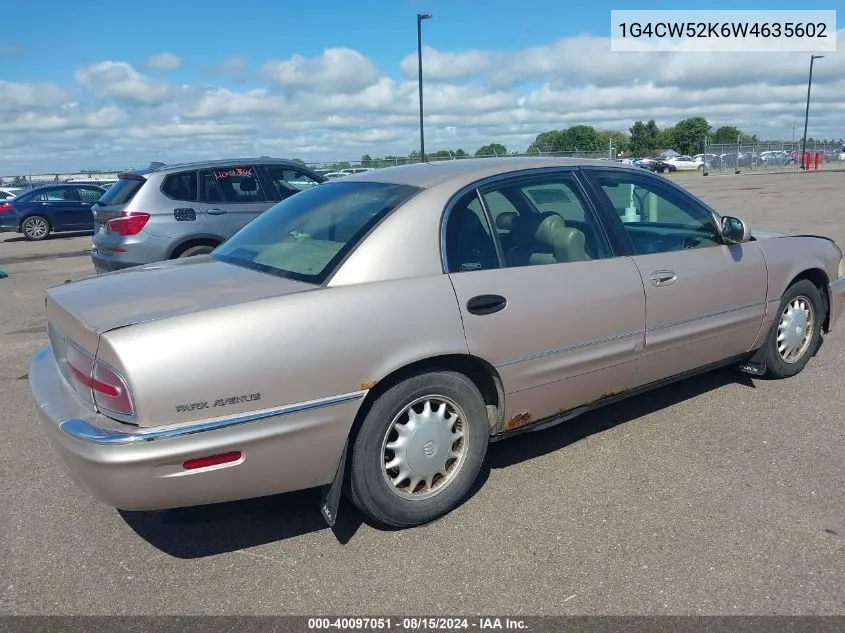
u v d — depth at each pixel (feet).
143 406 8.67
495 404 11.69
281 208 13.61
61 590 9.61
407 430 10.59
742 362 16.29
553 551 10.12
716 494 11.53
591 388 12.62
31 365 11.74
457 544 10.42
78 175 134.21
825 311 17.21
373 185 12.36
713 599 8.95
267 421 9.26
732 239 14.25
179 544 10.68
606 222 12.95
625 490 11.76
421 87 83.10
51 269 42.47
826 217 52.03
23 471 13.25
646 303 12.87
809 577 9.34
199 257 13.17
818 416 14.52
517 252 11.79
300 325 9.48
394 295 10.21
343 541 10.62
